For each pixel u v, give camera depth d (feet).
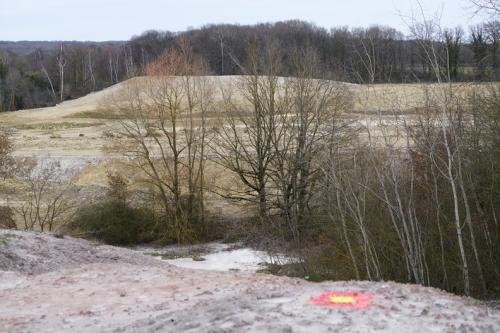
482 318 23.76
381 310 23.71
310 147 84.69
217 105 122.83
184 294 37.50
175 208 104.22
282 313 23.52
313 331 21.11
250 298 27.20
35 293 39.55
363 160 58.59
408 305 24.73
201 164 104.47
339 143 72.64
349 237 57.93
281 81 99.81
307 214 80.94
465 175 53.57
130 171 116.57
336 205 60.29
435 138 51.65
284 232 82.12
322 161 73.20
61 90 323.78
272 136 96.17
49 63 386.93
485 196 53.88
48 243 55.06
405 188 54.49
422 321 22.48
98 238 101.86
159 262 59.57
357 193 56.65
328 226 63.72
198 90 118.73
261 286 35.99
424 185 55.67
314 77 93.86
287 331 20.99
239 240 98.17
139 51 349.41
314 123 89.25
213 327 22.29
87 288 40.91
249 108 102.73
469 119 57.21
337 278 57.41
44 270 48.14
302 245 70.85
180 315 26.17
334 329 21.25
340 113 85.87
